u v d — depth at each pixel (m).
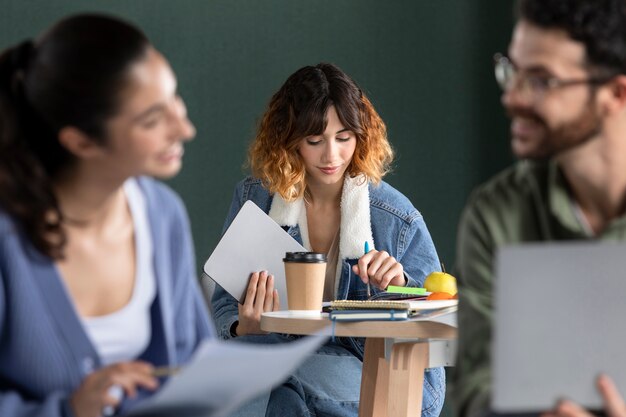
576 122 1.62
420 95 5.52
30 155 1.77
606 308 1.55
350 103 3.44
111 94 1.72
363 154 3.50
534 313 1.55
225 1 5.28
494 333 1.55
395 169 5.51
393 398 2.84
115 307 1.89
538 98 1.62
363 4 5.43
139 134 1.75
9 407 1.72
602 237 1.68
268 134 3.52
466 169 5.57
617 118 1.63
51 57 1.74
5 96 1.77
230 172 5.30
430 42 5.52
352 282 3.46
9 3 5.03
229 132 5.29
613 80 1.61
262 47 5.32
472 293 1.79
